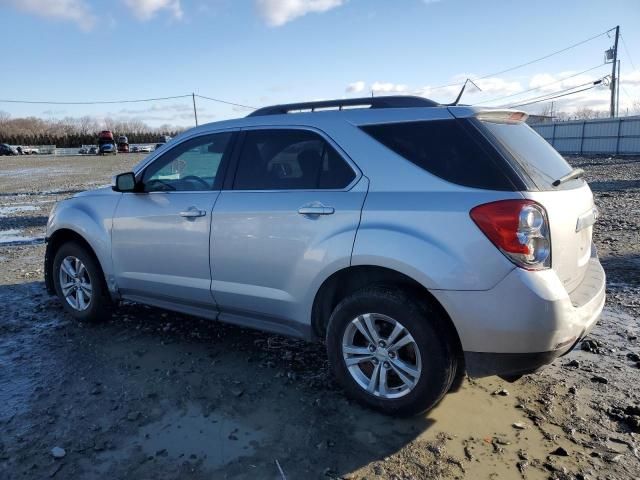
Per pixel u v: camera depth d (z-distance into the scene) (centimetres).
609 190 1466
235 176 376
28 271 691
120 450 287
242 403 333
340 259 313
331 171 332
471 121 300
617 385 346
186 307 412
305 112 357
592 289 307
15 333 460
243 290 366
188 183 404
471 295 277
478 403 328
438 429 301
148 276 421
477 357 284
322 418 315
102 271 462
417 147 308
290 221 336
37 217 1248
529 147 318
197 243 384
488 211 274
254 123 377
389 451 282
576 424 302
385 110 328
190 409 328
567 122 4012
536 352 274
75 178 2627
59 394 349
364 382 322
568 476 258
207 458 279
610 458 271
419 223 290
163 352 414
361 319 313
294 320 347
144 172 434
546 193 285
